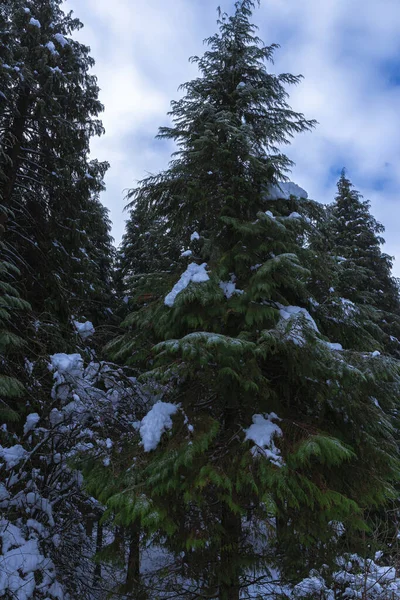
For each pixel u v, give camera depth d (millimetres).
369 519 6297
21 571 5473
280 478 4242
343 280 11734
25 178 10133
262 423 5098
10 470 6559
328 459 4781
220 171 6820
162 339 6605
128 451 5531
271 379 5973
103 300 14305
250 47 7297
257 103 7281
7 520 6039
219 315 5887
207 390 6035
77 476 6945
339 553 5715
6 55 8258
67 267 10438
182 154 7098
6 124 9570
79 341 9555
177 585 5586
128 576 5711
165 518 4625
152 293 6930
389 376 5078
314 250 6828
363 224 17469
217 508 5492
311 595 6219
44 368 7969
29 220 9992
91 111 10625
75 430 6840
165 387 6152
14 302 7059
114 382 7305
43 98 9398
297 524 4988
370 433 5984
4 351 7574
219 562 5359
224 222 6629
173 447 4855
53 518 6727
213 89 7398
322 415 5602
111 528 6168
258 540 5488
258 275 5512
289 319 4832
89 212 10656
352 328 6582
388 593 6043
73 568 6398
